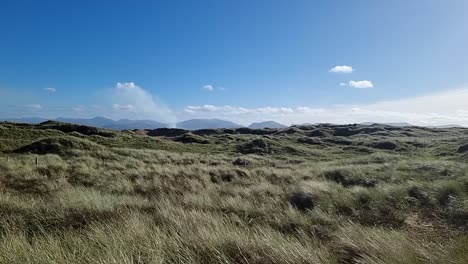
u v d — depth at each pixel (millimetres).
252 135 78750
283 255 4879
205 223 6770
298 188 12109
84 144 37875
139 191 13367
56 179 15086
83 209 8172
